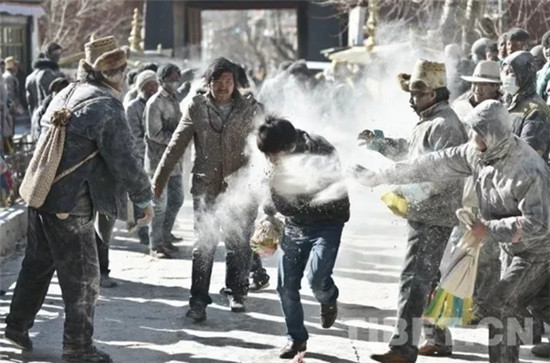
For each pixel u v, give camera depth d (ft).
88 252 33.91
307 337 35.47
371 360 35.65
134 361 35.37
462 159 31.17
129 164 33.22
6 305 42.55
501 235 29.45
